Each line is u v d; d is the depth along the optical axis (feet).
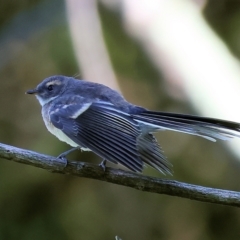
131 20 31.24
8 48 40.88
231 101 28.78
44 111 24.81
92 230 39.04
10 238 38.73
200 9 39.47
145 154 19.90
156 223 39.42
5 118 39.60
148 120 19.74
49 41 40.50
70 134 21.17
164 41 30.48
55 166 19.29
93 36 30.66
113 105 21.39
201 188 18.52
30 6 41.50
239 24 41.06
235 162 32.22
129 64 37.96
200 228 39.60
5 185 39.27
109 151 18.97
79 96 22.91
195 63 29.91
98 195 39.78
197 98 29.35
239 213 39.42
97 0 32.53
